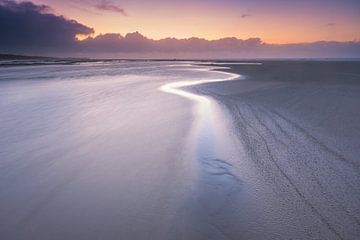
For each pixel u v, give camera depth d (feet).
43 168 16.85
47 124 27.17
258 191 14.43
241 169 17.11
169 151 19.92
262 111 32.30
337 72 105.40
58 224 11.41
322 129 24.61
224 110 33.27
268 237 10.78
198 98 42.98
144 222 11.62
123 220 11.75
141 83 69.21
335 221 11.78
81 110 34.09
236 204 13.20
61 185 14.76
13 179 15.40
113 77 89.66
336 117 28.60
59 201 13.19
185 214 12.28
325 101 38.22
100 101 40.93
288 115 29.96
